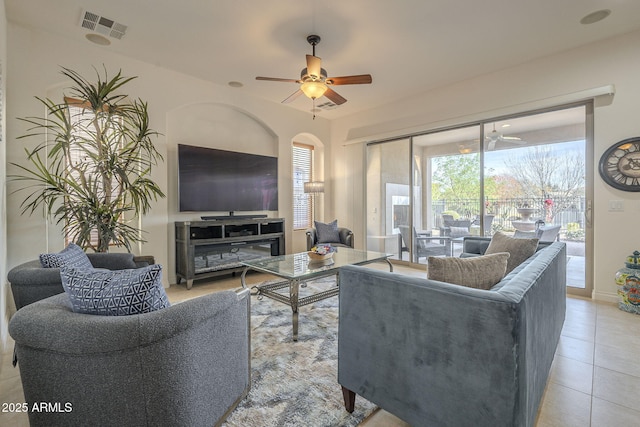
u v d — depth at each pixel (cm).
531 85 359
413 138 487
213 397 127
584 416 146
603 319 267
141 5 258
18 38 284
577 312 284
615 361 197
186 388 111
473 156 422
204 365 121
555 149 353
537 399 127
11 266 277
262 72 388
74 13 269
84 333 96
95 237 343
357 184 555
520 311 96
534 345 116
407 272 461
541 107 351
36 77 293
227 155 437
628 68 300
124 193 299
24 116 287
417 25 287
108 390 100
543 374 139
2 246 227
